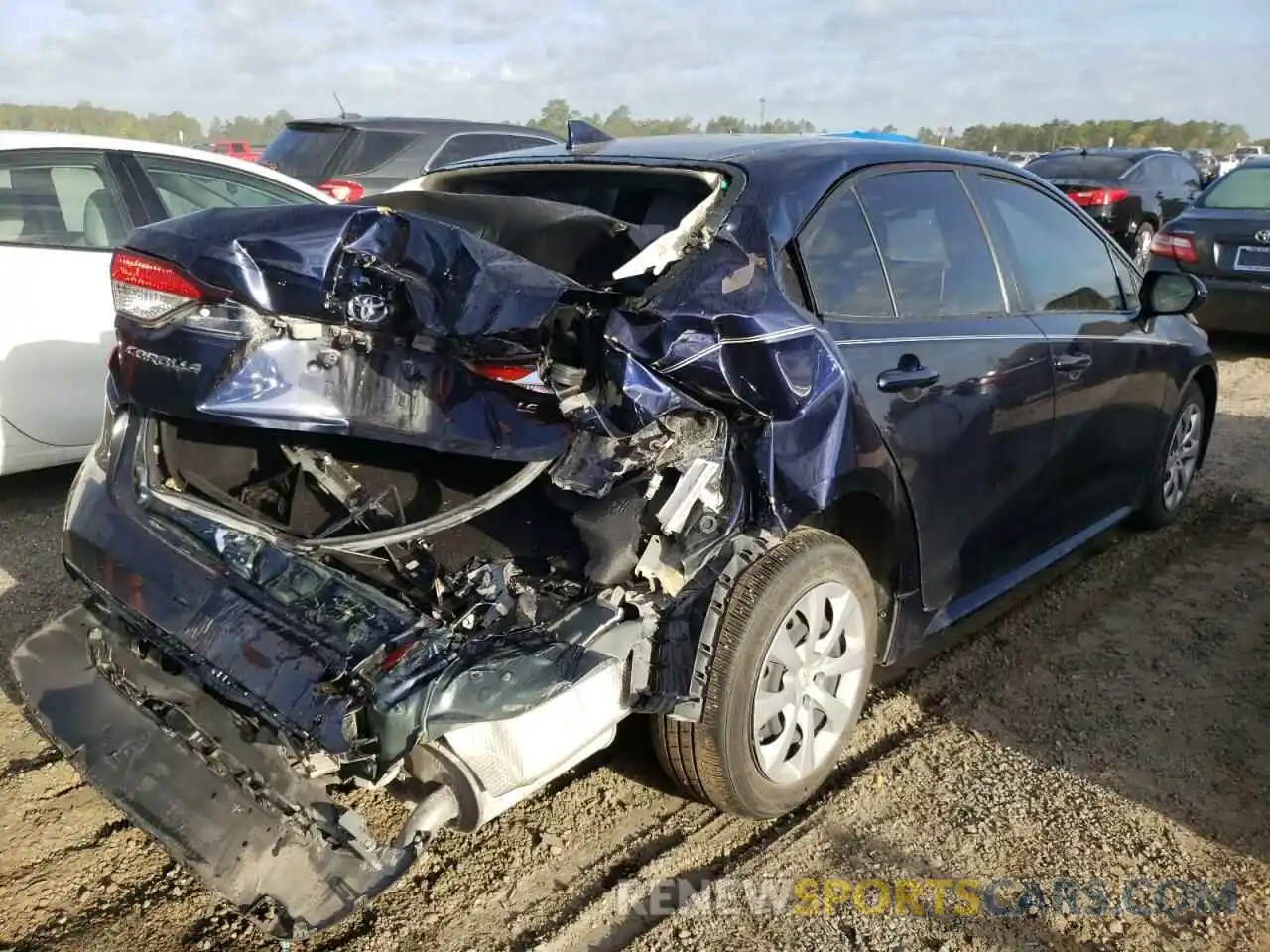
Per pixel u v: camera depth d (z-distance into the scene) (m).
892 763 3.18
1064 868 2.73
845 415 2.68
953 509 3.28
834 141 3.33
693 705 2.50
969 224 3.55
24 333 4.78
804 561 2.70
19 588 4.12
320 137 8.98
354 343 2.48
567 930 2.48
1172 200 13.86
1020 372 3.50
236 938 2.44
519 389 2.31
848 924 2.53
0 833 2.76
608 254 2.61
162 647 2.39
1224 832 2.88
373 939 2.45
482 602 2.23
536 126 10.01
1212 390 5.12
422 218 2.30
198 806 2.35
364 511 2.60
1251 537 5.00
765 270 2.67
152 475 2.71
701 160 3.04
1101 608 4.25
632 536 2.38
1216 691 3.61
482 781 2.18
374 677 2.04
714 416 2.43
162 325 2.51
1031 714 3.46
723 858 2.76
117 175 5.14
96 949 2.39
